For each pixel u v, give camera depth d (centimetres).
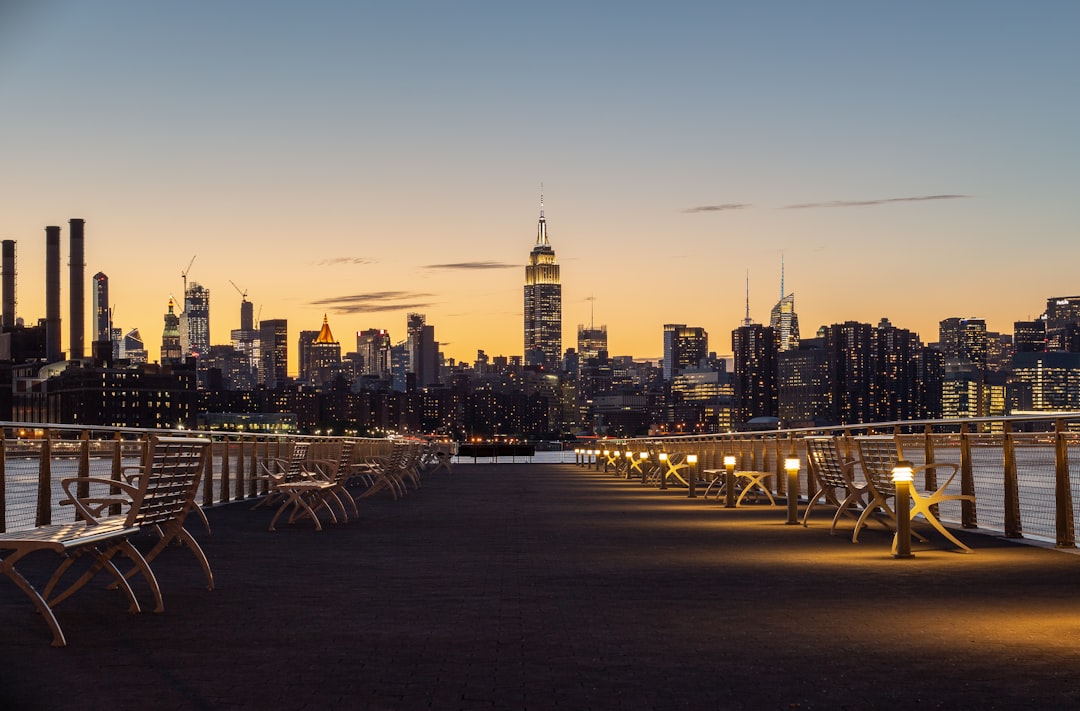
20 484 1373
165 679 656
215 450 2378
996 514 1506
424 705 596
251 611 891
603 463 5231
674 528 1664
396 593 987
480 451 8044
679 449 3600
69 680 654
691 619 847
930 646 741
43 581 1066
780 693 618
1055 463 1336
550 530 1638
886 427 1781
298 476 2128
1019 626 812
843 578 1070
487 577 1093
